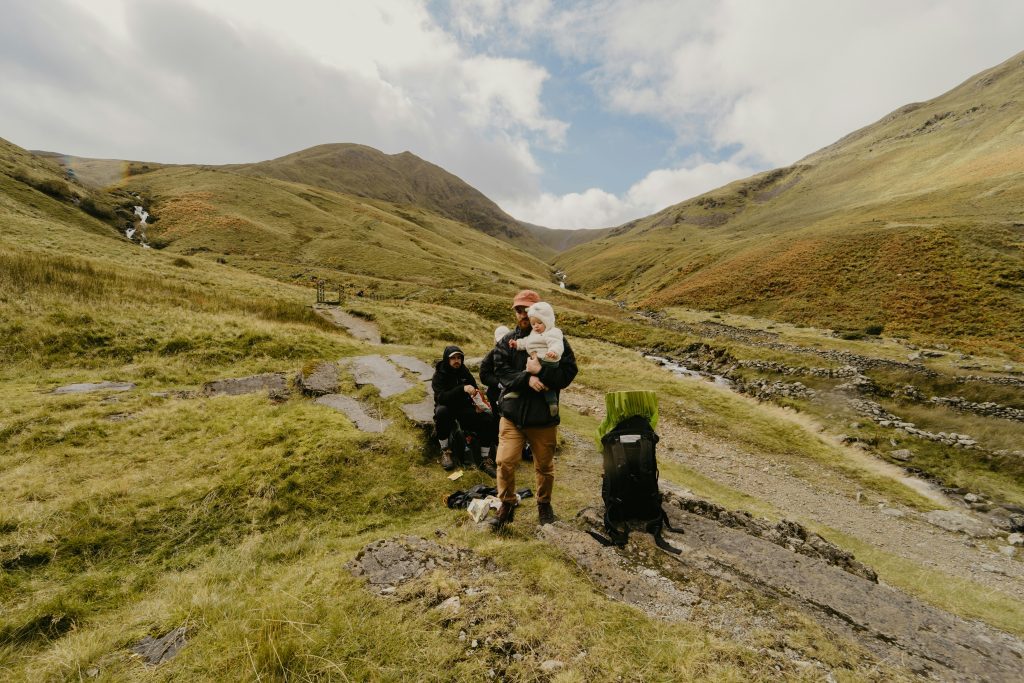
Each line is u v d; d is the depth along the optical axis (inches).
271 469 222.4
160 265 1248.8
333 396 341.4
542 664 96.7
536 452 179.3
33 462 222.8
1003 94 5846.5
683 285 3026.6
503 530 174.4
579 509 209.3
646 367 1058.7
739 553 174.1
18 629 119.3
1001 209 2507.4
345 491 217.0
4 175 2581.2
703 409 682.2
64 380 361.1
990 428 704.4
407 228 4869.6
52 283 542.9
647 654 102.8
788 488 466.9
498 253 6156.5
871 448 685.3
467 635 103.9
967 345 1387.8
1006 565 364.2
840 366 1035.9
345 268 2859.3
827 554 195.9
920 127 6678.2
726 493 392.5
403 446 262.2
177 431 269.7
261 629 101.0
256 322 619.5
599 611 117.9
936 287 1806.1
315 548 171.8
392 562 133.1
